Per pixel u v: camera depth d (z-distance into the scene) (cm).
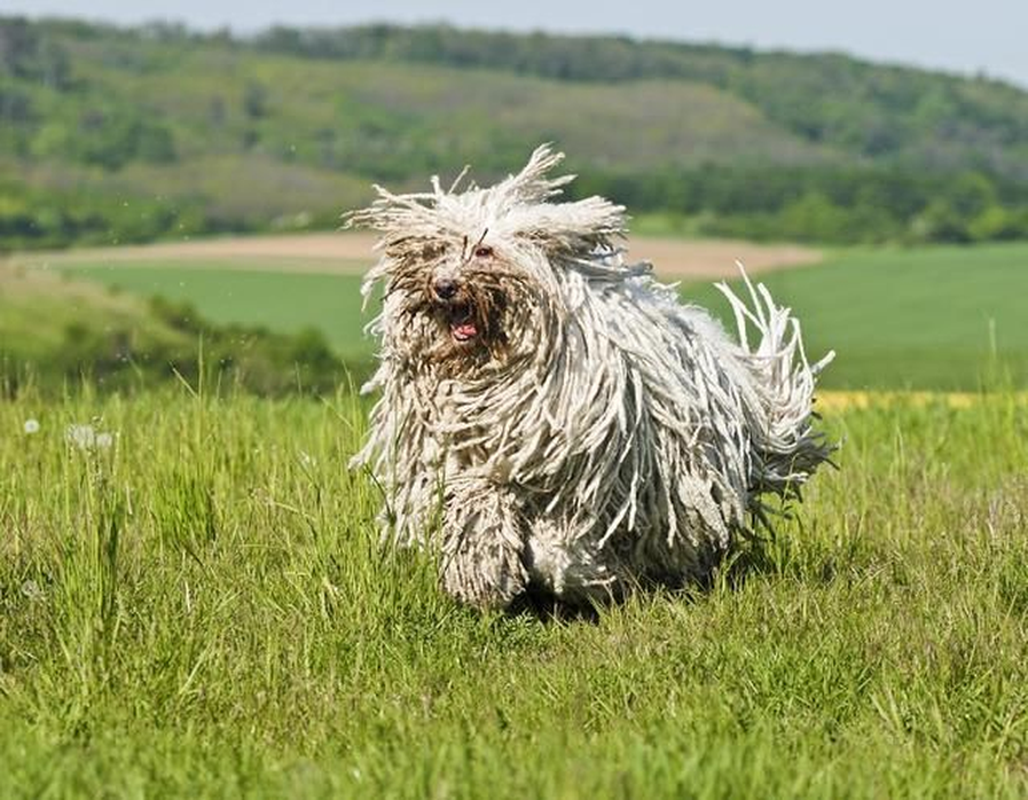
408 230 893
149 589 922
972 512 1145
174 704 769
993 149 13775
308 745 730
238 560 991
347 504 959
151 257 6512
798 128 14288
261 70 14812
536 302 884
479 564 915
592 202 910
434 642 876
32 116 12056
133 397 1418
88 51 14662
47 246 7831
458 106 14500
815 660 809
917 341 5175
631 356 905
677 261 6594
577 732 727
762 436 989
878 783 667
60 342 4431
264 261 6369
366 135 13038
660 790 635
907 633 857
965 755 725
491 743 700
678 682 804
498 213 900
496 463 902
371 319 952
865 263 7012
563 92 14888
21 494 1048
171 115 13000
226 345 1295
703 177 9019
